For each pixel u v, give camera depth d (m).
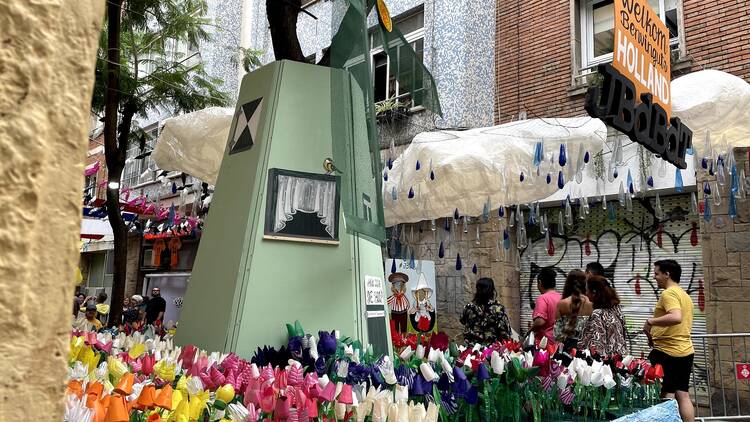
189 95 9.87
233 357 2.77
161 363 2.45
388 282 8.59
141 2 9.11
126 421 1.38
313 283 3.82
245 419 1.84
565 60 8.87
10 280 0.59
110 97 7.46
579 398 3.29
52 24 0.65
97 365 2.56
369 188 3.36
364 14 3.28
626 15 4.55
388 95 10.91
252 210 3.81
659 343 5.09
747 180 6.58
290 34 4.53
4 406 0.58
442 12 10.11
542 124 6.06
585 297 5.62
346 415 2.03
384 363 2.80
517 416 2.95
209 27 14.79
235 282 3.67
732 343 6.23
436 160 6.25
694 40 7.52
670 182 7.28
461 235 9.54
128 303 13.92
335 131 3.46
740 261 6.65
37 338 0.61
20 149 0.61
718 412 6.66
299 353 3.15
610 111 4.29
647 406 3.76
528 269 9.11
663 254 7.66
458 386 2.75
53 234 0.63
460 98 9.60
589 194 8.05
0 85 0.61
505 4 9.75
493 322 5.45
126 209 11.78
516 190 6.37
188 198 13.15
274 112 4.03
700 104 5.29
